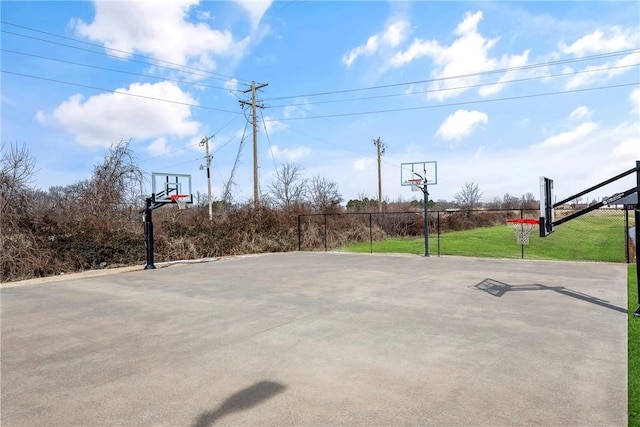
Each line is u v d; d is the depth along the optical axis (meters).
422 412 3.23
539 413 3.18
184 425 3.11
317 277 10.73
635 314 6.16
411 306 7.07
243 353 4.78
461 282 9.45
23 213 13.45
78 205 17.02
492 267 11.98
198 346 5.11
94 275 12.63
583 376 3.90
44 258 13.16
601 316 6.19
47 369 4.45
